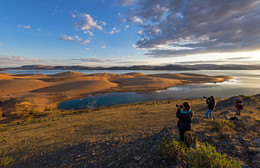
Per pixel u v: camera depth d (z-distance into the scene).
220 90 93.31
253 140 4.74
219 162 3.23
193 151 3.67
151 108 28.73
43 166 6.52
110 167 4.83
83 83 111.69
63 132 13.81
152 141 6.20
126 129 12.07
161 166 4.11
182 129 4.33
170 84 125.88
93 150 6.86
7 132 17.81
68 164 6.04
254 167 3.39
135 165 4.54
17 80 110.56
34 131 15.97
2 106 49.59
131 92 89.12
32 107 45.91
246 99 19.69
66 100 66.44
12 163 7.46
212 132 5.67
